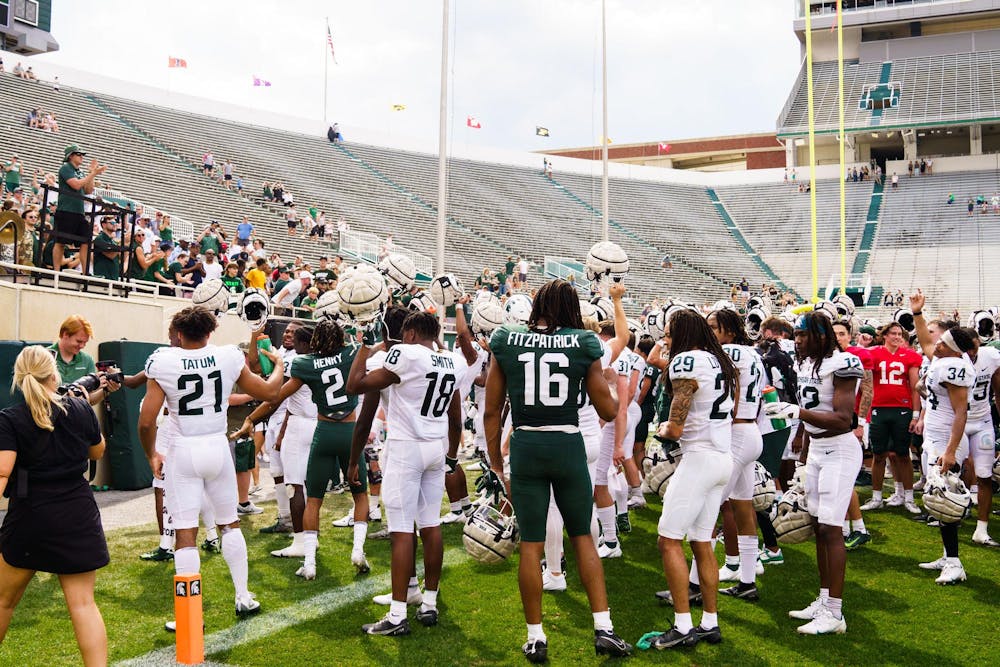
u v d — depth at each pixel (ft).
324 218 89.40
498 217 121.70
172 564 19.24
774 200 143.13
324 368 18.62
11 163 61.00
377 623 15.29
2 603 12.54
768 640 15.11
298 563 19.72
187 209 82.02
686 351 15.12
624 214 136.77
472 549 15.72
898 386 25.29
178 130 104.06
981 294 110.52
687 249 129.59
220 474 15.78
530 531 13.99
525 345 13.94
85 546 12.46
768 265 127.75
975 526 23.95
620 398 20.51
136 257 36.27
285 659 14.07
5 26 117.70
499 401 14.75
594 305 21.17
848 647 14.80
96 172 31.99
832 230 132.77
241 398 19.67
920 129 144.05
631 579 18.71
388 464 15.78
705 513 14.98
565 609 16.69
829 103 151.33
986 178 136.05
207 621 15.83
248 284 41.22
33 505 12.24
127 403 27.99
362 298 19.40
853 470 15.79
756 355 17.22
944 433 22.33
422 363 15.62
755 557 17.43
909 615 16.46
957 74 149.38
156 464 15.75
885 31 162.81
